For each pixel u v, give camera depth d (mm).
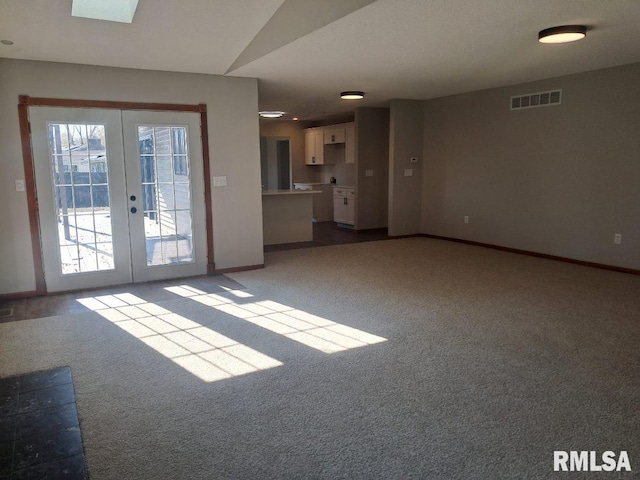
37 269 4676
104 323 3867
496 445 2133
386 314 4008
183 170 5289
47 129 4578
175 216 5312
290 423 2342
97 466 2010
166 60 4590
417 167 8227
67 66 4574
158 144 5113
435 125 7914
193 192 5367
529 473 1938
